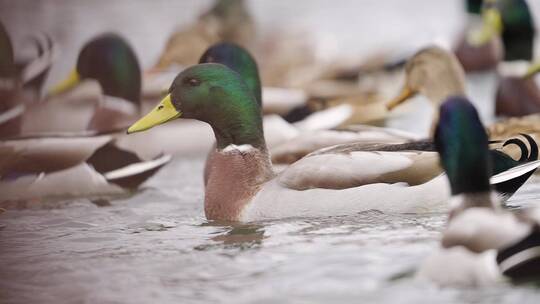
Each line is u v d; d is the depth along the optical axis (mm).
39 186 15656
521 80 19812
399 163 12711
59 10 31641
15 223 13906
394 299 9594
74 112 21516
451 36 27812
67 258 11898
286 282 10367
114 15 31281
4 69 18344
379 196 12633
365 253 11078
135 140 16219
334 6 32625
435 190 12633
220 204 13234
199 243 12180
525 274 9188
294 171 12961
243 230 12602
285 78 23000
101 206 14945
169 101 13672
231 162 13297
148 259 11625
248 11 26750
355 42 27906
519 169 12273
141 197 15531
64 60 26281
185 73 13594
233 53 16016
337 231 12102
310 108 19266
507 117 19906
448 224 10352
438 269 9641
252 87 16062
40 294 10570
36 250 12344
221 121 13391
